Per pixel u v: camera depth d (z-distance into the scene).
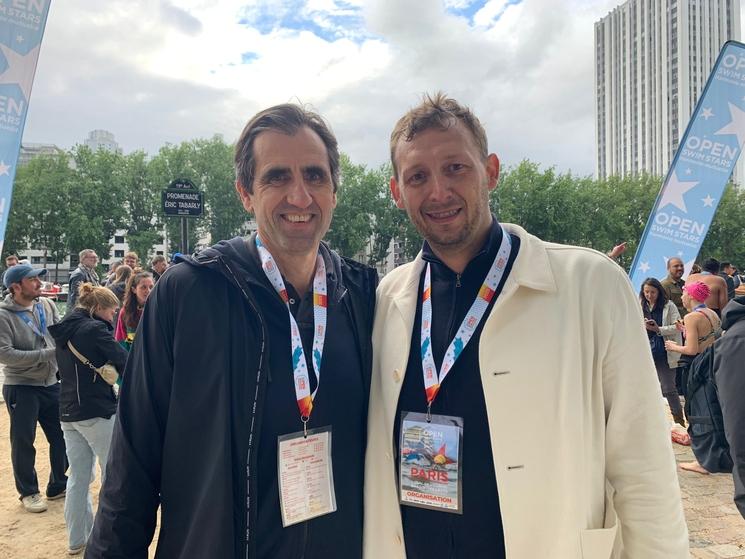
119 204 48.69
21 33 5.38
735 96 6.80
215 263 1.59
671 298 7.15
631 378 1.48
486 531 1.50
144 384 1.54
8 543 3.87
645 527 1.43
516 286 1.56
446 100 1.72
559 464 1.43
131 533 1.51
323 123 1.81
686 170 7.02
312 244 1.74
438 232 1.68
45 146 80.81
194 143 54.97
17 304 4.45
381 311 1.88
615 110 116.69
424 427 1.60
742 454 2.05
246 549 1.44
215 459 1.45
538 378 1.48
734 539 3.62
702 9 99.56
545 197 49.22
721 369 2.15
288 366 1.63
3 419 6.85
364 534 1.68
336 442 1.67
